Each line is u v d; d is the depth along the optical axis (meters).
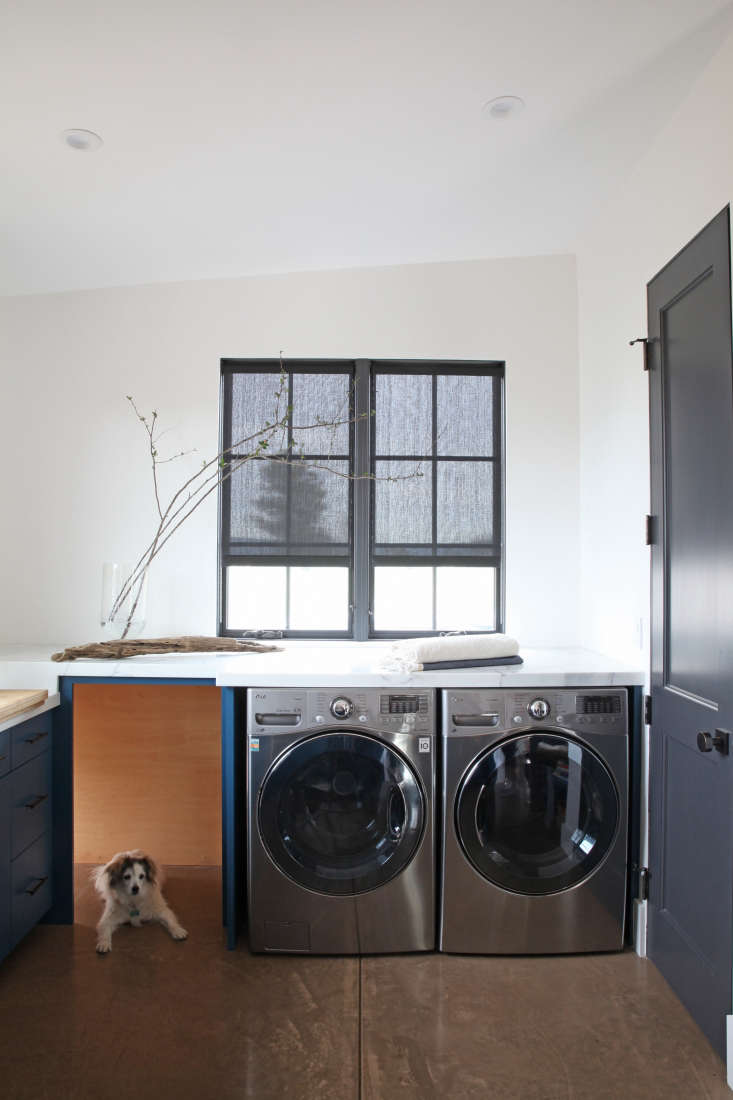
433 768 2.50
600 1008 2.20
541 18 1.81
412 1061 1.96
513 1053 1.99
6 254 2.89
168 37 1.77
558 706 2.50
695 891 2.14
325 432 3.39
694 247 2.15
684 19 1.86
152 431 3.29
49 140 2.18
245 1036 2.05
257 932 2.48
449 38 1.85
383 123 2.21
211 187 2.51
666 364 2.37
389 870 2.48
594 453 3.13
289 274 3.33
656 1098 1.83
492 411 3.39
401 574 3.39
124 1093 1.83
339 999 2.23
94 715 3.29
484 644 2.69
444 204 2.79
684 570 2.23
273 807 2.46
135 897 2.58
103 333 3.29
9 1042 2.02
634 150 2.51
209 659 2.82
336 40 1.82
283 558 3.36
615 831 2.51
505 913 2.49
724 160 1.99
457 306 3.35
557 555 3.33
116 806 3.30
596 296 3.09
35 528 3.26
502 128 2.30
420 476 3.40
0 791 2.23
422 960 2.47
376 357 3.34
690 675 2.18
